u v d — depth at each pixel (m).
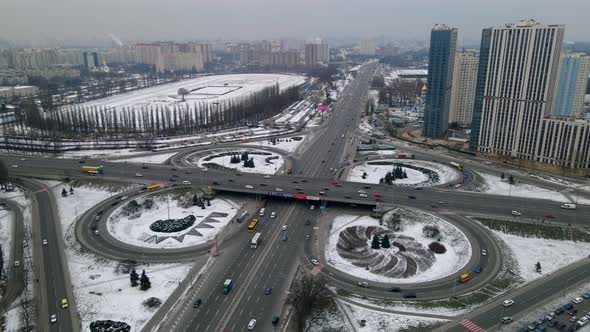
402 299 166.62
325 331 148.88
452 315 155.62
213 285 175.88
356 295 169.50
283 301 165.25
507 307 159.50
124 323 152.12
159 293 170.50
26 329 149.75
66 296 169.25
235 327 150.25
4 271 187.50
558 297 165.75
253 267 189.62
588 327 147.25
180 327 150.12
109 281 179.50
